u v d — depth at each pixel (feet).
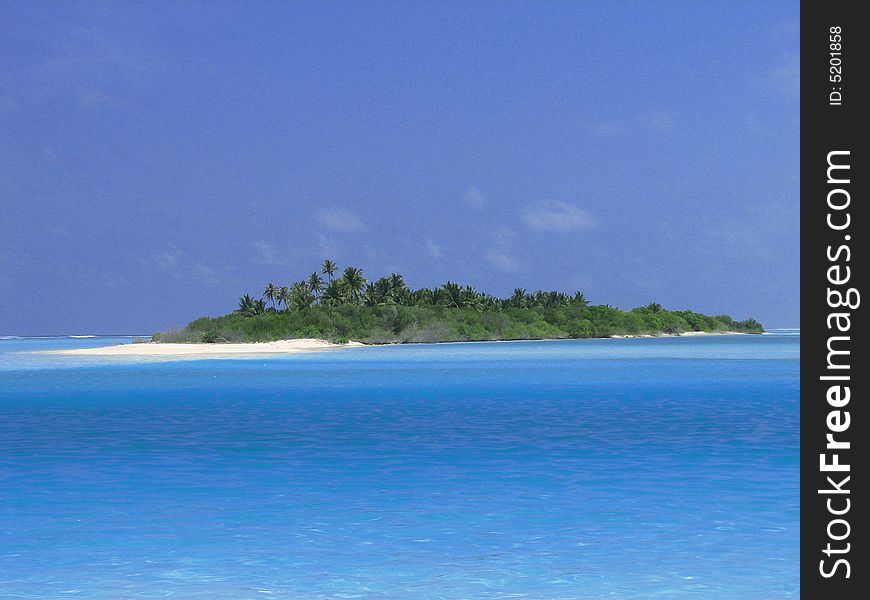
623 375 191.52
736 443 81.25
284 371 208.23
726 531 48.01
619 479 63.16
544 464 69.72
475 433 89.51
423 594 37.65
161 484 61.62
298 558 43.04
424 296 639.35
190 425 96.84
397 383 165.58
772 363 249.14
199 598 37.09
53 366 230.48
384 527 49.08
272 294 626.64
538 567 41.50
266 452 76.54
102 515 52.13
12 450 77.71
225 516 51.78
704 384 162.81
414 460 71.92
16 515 52.08
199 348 386.73
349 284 620.90
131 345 439.63
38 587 38.58
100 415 107.55
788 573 40.63
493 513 52.39
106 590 38.19
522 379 178.19
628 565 41.75
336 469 67.72
